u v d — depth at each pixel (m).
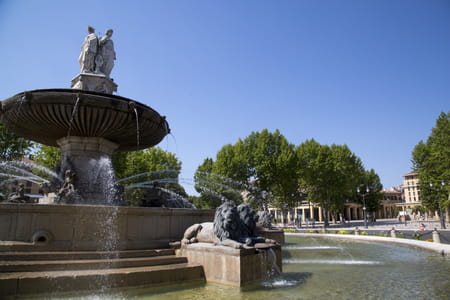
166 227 8.19
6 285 4.86
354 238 21.59
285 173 37.50
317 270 8.91
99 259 6.39
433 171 37.06
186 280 6.52
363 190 64.94
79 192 9.01
